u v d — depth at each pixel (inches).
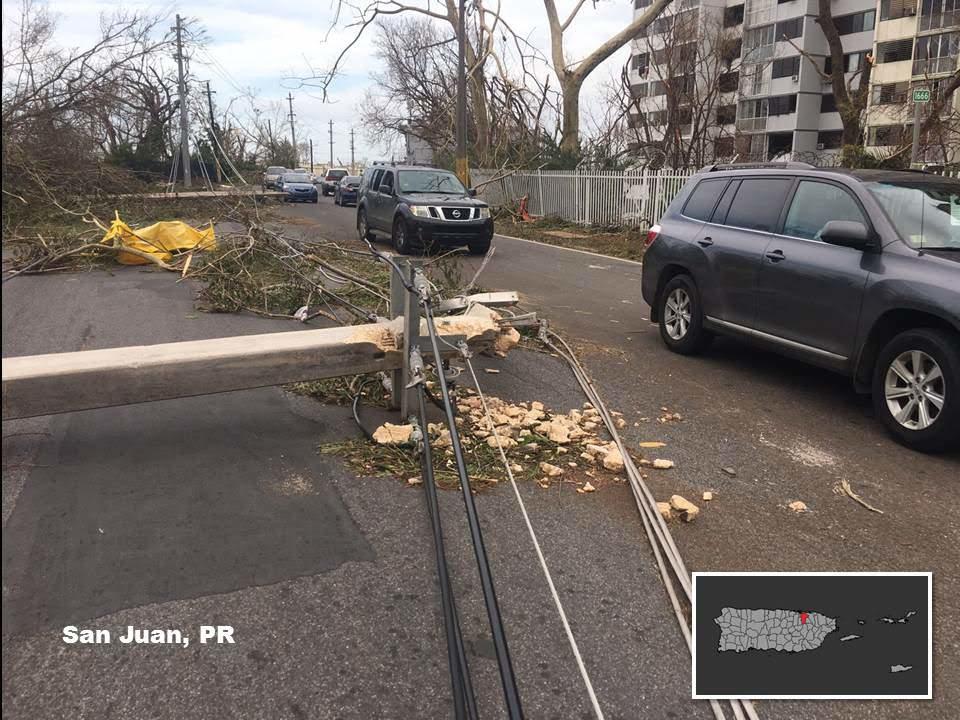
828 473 189.2
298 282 364.2
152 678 108.6
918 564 147.1
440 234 600.7
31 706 102.5
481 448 191.0
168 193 824.9
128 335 303.4
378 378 231.1
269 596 128.3
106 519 151.9
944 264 200.8
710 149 1464.1
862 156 698.2
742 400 245.6
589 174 924.6
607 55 1082.7
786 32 2134.6
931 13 1701.5
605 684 111.3
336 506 160.9
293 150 3144.7
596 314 385.1
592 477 181.8
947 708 109.5
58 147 768.3
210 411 213.5
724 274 271.9
